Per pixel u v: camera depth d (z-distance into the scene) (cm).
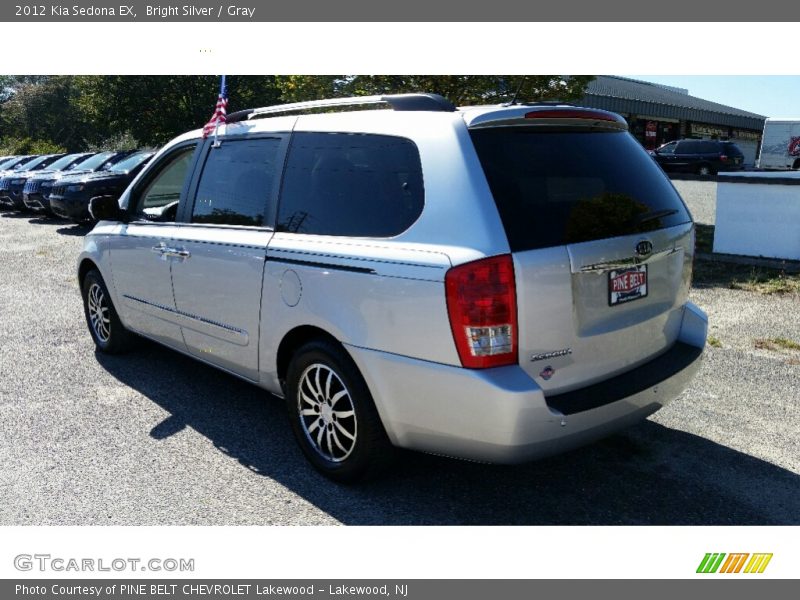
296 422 361
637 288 313
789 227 798
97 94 2398
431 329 282
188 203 431
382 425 319
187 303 424
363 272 305
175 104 2434
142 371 513
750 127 4850
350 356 320
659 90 4572
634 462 363
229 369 409
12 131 4662
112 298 518
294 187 356
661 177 350
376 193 315
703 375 481
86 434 406
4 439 399
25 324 654
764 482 341
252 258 364
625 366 316
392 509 324
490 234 273
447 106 311
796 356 517
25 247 1190
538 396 272
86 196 1338
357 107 698
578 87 1047
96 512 324
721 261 845
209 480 352
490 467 361
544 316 278
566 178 299
